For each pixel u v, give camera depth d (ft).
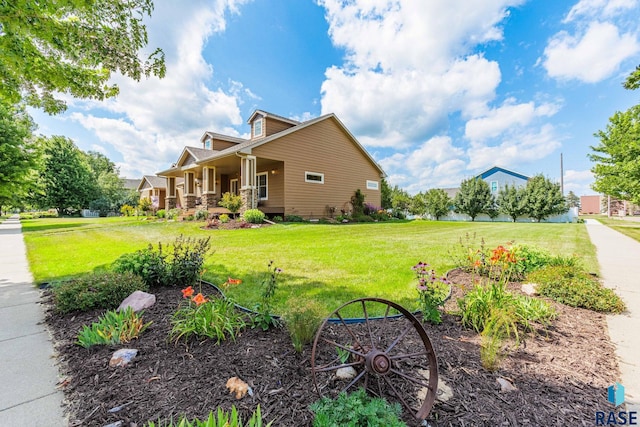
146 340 7.34
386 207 77.61
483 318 8.12
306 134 45.70
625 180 35.70
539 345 7.37
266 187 47.34
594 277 13.85
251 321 8.11
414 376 6.00
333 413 4.50
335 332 7.75
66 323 8.65
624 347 7.31
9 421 4.73
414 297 10.69
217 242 24.54
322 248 21.65
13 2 9.52
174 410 4.96
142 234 30.73
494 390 5.56
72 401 5.24
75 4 10.63
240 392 5.36
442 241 25.66
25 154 43.19
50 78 13.80
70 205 97.76
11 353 6.96
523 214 76.54
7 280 13.57
